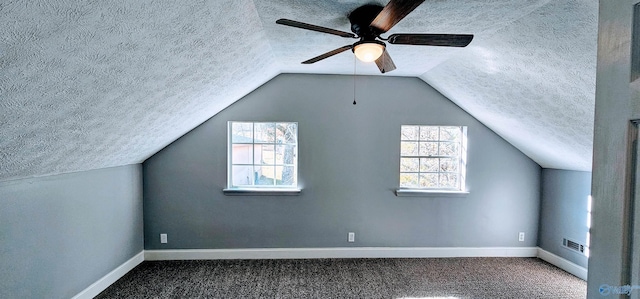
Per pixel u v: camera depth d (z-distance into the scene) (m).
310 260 3.56
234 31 1.92
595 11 1.48
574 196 3.27
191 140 3.52
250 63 2.60
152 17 1.34
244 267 3.36
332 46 2.52
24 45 1.05
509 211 3.71
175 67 1.88
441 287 2.95
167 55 1.70
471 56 2.53
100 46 1.30
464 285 3.00
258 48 2.41
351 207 3.62
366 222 3.63
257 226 3.59
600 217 0.66
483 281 3.08
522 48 2.07
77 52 1.24
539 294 2.84
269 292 2.83
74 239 2.53
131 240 3.31
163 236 3.54
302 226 3.61
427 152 3.76
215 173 3.54
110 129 2.15
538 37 1.89
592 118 2.28
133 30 1.34
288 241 3.61
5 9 0.89
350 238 3.63
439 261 3.57
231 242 3.59
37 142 1.70
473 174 3.68
